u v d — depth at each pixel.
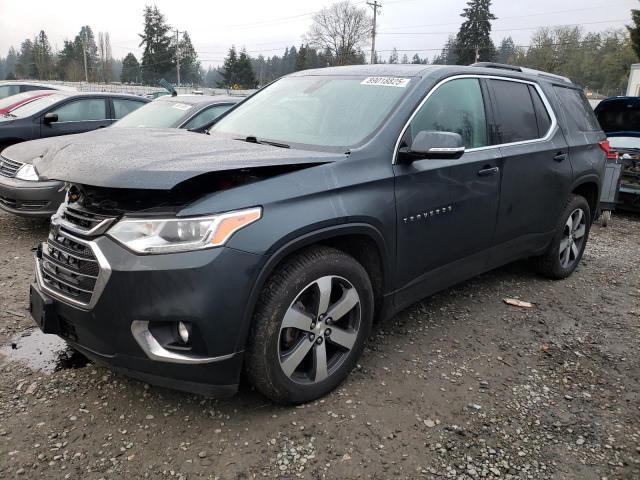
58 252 2.70
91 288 2.50
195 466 2.46
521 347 3.74
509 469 2.54
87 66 91.44
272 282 2.65
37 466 2.43
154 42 91.88
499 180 3.92
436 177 3.40
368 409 2.92
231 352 2.52
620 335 4.00
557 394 3.17
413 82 3.50
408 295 3.46
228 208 2.46
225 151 2.85
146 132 3.63
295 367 2.79
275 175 2.72
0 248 5.52
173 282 2.37
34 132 8.30
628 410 3.04
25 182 5.65
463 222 3.67
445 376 3.30
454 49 68.19
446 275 3.72
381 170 3.09
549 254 4.88
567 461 2.61
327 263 2.81
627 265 5.83
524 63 59.06
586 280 5.23
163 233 2.40
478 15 65.75
